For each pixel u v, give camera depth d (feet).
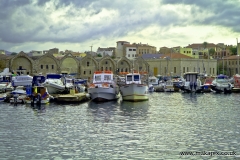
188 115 157.07
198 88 311.27
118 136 109.60
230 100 236.43
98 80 219.82
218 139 105.81
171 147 96.58
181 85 328.70
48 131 117.29
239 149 94.58
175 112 167.84
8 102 205.26
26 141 102.83
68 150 93.40
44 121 137.80
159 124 131.54
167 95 286.87
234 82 331.57
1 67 408.05
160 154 90.07
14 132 115.55
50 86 228.22
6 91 260.01
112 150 93.50
